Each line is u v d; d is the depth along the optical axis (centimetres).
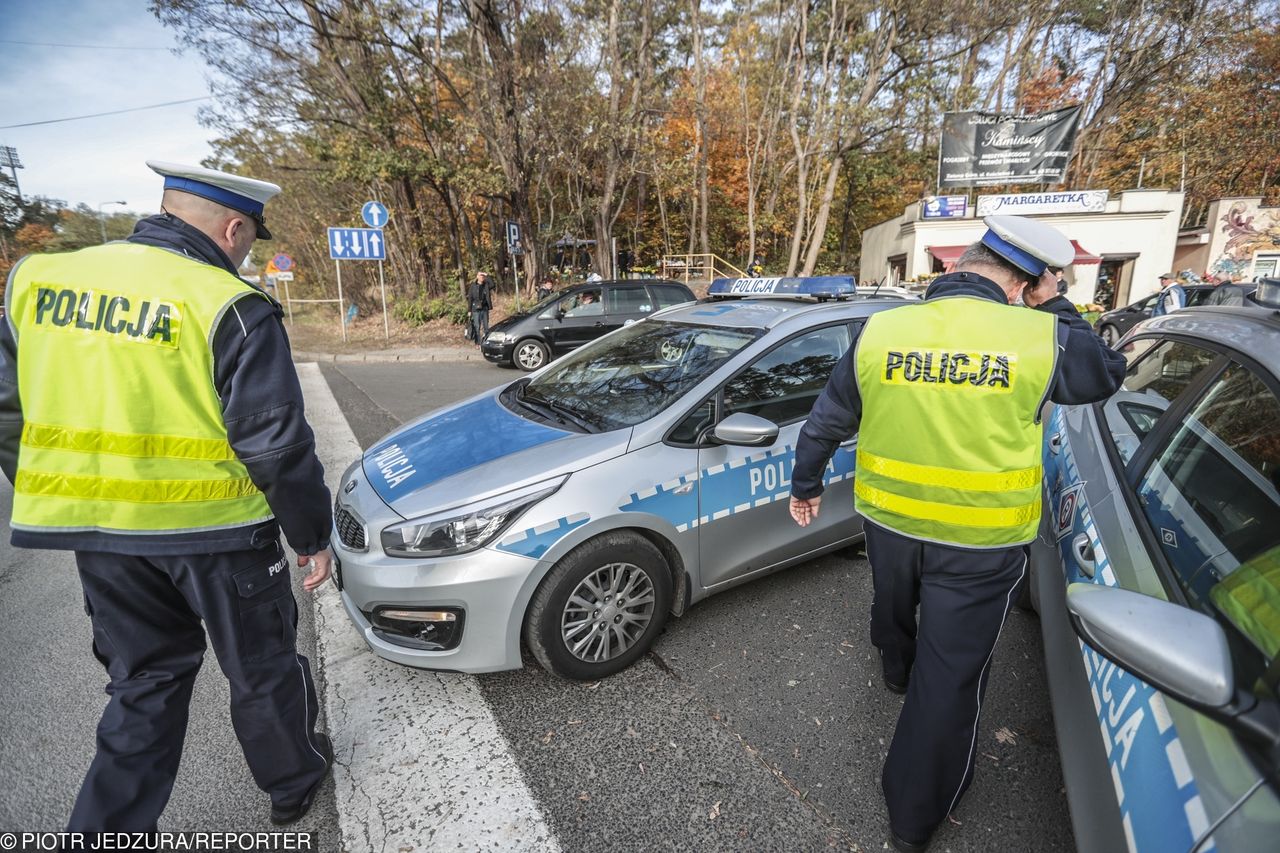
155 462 152
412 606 229
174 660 173
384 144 1534
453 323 1627
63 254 153
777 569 303
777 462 286
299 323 1925
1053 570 213
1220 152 1941
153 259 153
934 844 184
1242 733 96
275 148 1989
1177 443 179
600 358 343
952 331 159
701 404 272
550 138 1606
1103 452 214
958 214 1802
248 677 175
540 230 1812
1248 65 1852
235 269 175
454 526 228
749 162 2473
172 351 149
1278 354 161
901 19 1827
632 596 256
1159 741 117
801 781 207
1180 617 105
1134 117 2250
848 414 181
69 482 149
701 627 291
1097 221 1750
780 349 301
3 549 391
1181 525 153
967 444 158
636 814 196
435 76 1534
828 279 364
